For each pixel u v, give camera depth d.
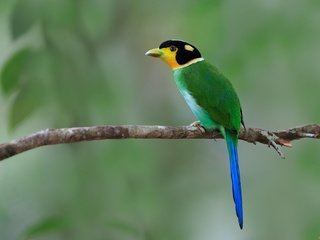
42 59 9.39
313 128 8.40
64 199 11.15
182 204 12.79
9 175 11.62
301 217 12.35
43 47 9.49
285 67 11.14
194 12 11.12
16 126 9.16
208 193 13.03
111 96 10.48
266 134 8.48
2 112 11.90
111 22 12.16
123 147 11.22
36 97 9.26
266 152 12.95
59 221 7.84
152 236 11.28
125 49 12.84
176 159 13.34
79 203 10.88
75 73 9.95
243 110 12.15
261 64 11.02
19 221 11.48
